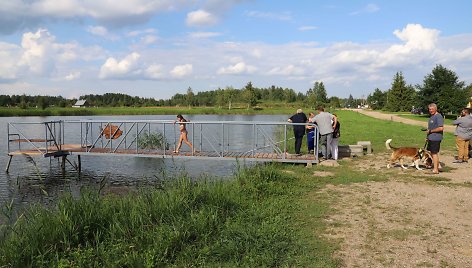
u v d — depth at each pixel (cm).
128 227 587
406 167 1170
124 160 1738
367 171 1111
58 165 1627
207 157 1321
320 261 476
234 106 10250
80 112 7700
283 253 500
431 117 1066
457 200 769
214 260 491
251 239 534
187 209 666
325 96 11000
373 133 2461
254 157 1273
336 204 749
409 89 7062
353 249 518
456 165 1196
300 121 1364
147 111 8319
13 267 457
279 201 756
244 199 755
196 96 11569
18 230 577
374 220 644
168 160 1709
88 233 559
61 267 451
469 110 1240
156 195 724
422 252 506
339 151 1435
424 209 709
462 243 535
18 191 1162
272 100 12169
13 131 3300
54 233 532
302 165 1234
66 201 636
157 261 477
